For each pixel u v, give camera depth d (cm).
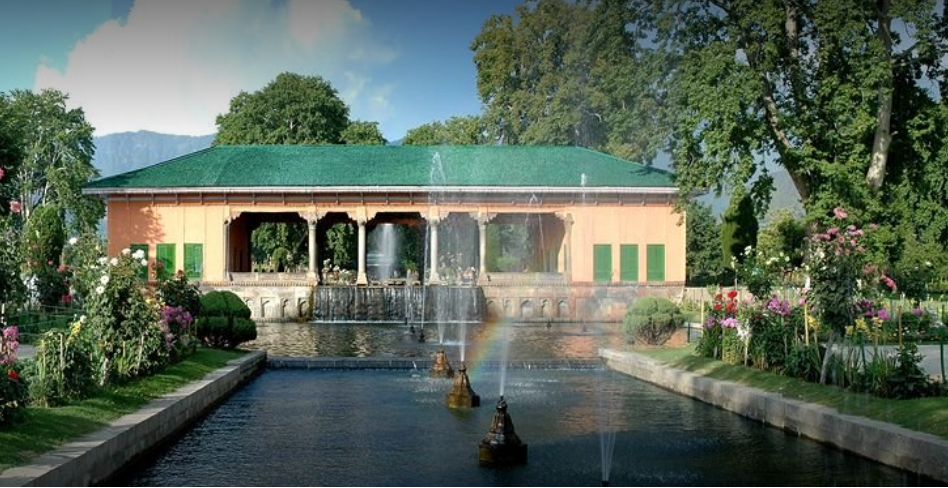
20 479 880
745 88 3506
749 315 1895
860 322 1523
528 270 6200
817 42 3662
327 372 2334
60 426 1141
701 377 1850
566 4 5988
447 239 5812
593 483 1131
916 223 4256
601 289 4775
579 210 4847
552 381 2162
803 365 1648
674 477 1161
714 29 3866
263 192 4712
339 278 5244
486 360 2547
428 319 4500
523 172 4888
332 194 4797
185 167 4928
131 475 1159
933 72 3712
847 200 3525
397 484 1119
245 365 2105
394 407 1733
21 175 6012
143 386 1540
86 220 6112
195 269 4753
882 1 3544
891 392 1389
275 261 6531
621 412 1673
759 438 1411
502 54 6372
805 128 3634
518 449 1249
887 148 3647
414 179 4784
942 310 2712
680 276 4875
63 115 6259
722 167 3756
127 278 1606
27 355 2003
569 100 5816
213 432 1462
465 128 7238
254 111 6588
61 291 2597
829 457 1265
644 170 4941
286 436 1430
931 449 1080
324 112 6800
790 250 5097
